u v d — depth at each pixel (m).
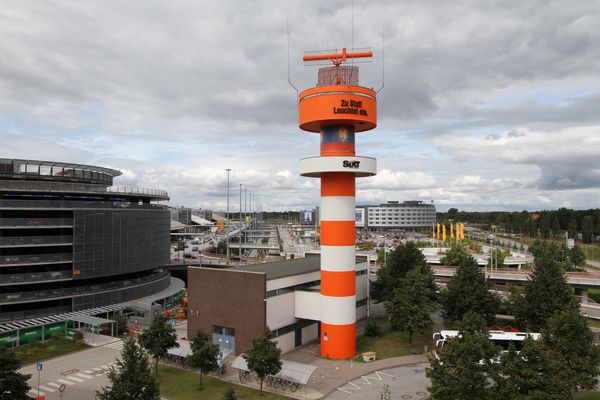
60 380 46.50
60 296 71.19
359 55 54.03
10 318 65.88
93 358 53.91
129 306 76.06
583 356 39.03
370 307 85.94
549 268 59.91
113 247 76.69
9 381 34.38
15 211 70.12
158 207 94.19
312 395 42.47
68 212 73.25
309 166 52.34
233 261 147.62
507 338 50.47
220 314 56.09
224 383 45.38
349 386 44.88
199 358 43.34
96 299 74.31
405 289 59.00
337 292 53.53
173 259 148.88
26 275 67.94
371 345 59.41
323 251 54.59
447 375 33.81
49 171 79.88
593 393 43.00
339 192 53.34
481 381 33.19
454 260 128.25
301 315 58.00
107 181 92.19
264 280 52.62
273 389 43.94
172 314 79.31
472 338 35.75
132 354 35.78
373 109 52.88
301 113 53.34
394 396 42.31
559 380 34.78
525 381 33.75
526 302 59.81
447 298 65.69
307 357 54.38
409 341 60.38
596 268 145.50
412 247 77.38
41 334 61.97
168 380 45.97
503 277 109.88
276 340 54.88
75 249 71.06
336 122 52.34
